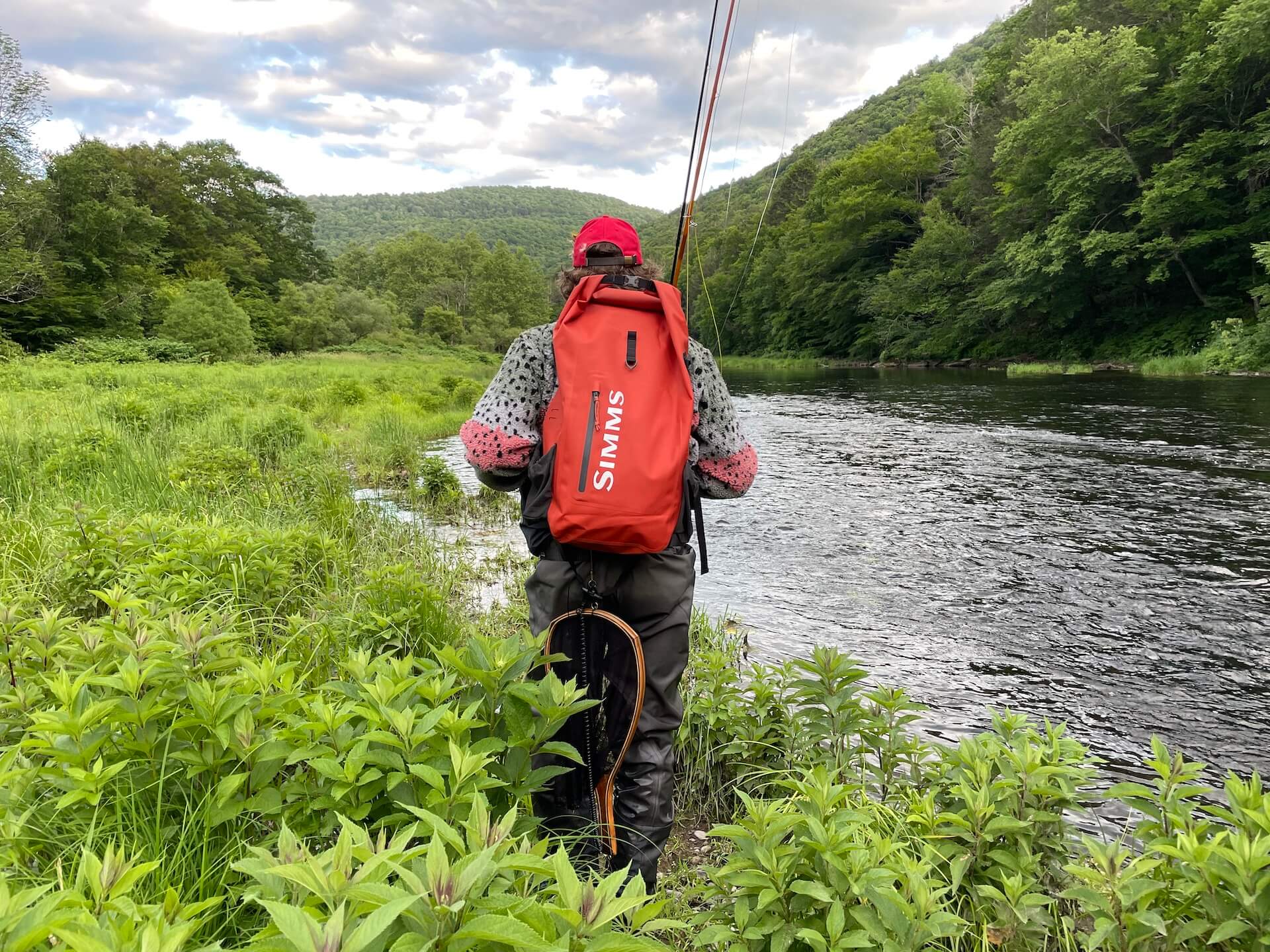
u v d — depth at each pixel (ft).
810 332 171.83
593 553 5.43
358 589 10.76
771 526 22.04
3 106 98.22
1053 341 106.42
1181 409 45.16
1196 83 81.20
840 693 7.87
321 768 4.37
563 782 5.72
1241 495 23.99
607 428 5.16
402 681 5.18
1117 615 14.57
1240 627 13.91
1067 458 31.53
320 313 202.28
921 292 129.18
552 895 4.00
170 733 4.85
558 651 5.63
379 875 2.83
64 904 2.97
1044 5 122.62
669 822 5.91
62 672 4.94
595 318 5.52
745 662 12.17
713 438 5.94
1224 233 82.23
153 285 143.64
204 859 4.28
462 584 15.52
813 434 42.63
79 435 22.22
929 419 47.70
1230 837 4.59
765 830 4.83
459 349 223.51
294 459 26.78
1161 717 10.64
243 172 229.66
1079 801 6.20
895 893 4.45
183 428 30.71
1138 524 21.22
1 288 102.42
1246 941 4.45
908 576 17.16
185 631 5.74
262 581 10.63
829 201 160.45
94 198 132.77
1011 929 5.17
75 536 11.02
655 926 3.29
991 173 121.39
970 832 5.76
